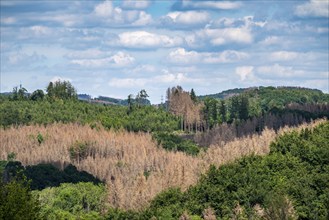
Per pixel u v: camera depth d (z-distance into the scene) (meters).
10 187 54.25
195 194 170.50
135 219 163.88
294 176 177.75
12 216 52.00
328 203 139.50
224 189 170.62
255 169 185.88
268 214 121.56
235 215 155.12
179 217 156.50
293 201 153.00
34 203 55.56
